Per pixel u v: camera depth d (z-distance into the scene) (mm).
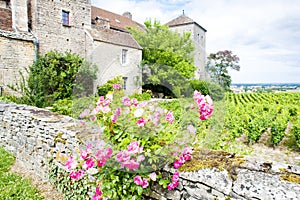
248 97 28891
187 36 19859
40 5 16047
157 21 18344
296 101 21203
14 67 13578
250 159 1917
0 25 13906
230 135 6359
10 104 5906
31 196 3387
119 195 2006
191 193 1833
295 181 1546
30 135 4422
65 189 3395
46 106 8789
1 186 3637
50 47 16750
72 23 18016
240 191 1560
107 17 24922
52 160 3754
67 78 9609
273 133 7137
